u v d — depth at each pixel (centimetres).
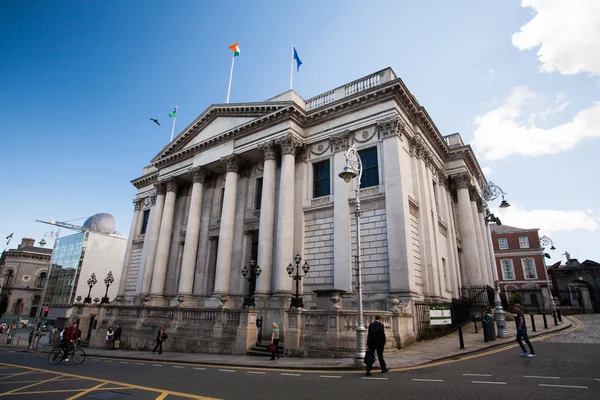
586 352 1321
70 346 1772
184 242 3444
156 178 4416
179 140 3662
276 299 2366
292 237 2570
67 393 940
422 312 2012
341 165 2566
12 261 7769
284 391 913
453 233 3131
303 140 2836
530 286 4728
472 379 972
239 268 2925
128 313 2764
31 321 7494
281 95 2945
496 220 2258
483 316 1766
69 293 6178
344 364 1314
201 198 3319
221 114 3353
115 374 1278
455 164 3472
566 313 3928
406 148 2541
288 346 1655
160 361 1781
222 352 1958
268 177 2761
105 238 6700
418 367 1203
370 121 2512
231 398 847
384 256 2222
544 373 1005
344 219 2422
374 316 1555
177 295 3020
